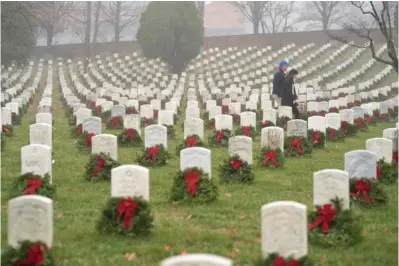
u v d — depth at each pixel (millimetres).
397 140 16406
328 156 18766
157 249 9820
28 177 12961
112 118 25453
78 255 9617
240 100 33312
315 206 10711
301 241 8695
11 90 39312
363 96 36469
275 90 24969
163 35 49312
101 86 47094
